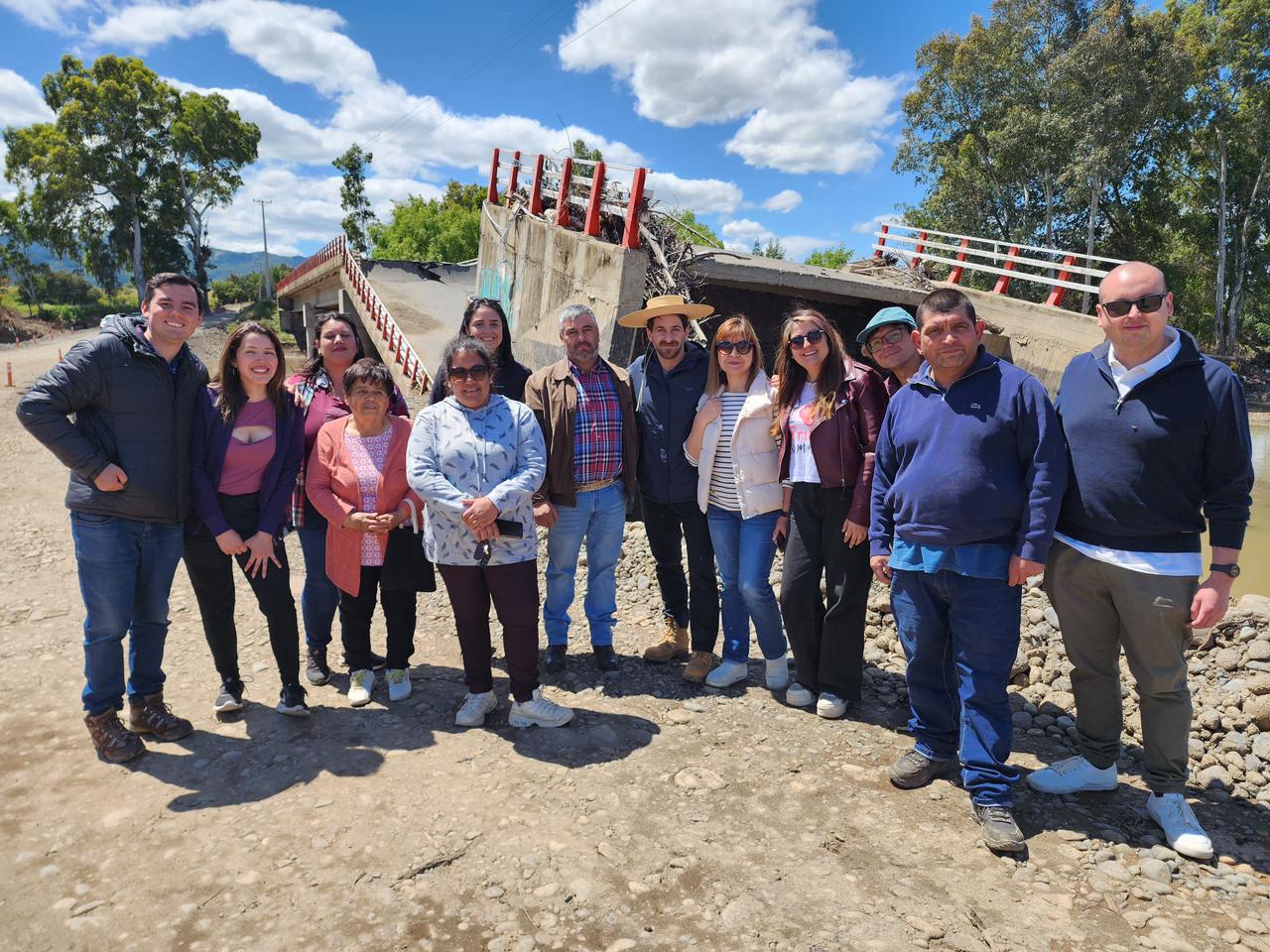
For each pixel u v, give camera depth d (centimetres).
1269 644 397
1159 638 286
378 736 369
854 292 1111
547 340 1081
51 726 377
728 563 425
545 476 392
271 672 448
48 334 5331
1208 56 2923
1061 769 332
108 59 5300
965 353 308
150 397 331
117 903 251
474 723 380
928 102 3016
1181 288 3303
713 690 433
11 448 1289
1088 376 297
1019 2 2791
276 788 321
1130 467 281
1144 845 293
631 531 705
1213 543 274
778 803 317
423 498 351
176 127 5438
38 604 561
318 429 409
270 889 259
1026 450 298
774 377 409
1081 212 3173
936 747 334
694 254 926
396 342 1530
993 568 303
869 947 236
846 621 391
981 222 3038
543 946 235
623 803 314
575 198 1012
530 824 298
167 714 365
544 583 609
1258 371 3359
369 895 256
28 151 5272
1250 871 277
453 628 525
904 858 282
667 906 254
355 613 400
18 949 230
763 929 243
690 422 433
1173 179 3400
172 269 6084
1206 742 370
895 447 336
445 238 4144
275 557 369
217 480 359
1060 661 439
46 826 293
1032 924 246
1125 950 234
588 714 397
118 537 334
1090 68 2602
